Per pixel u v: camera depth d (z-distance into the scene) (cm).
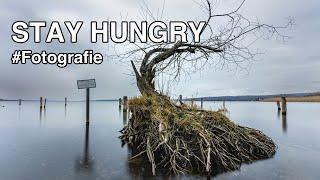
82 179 813
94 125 2125
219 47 1347
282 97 2975
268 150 1116
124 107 3116
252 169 911
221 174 859
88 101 2134
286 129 1888
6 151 1167
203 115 1094
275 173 870
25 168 919
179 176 841
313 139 1486
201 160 909
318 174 859
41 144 1326
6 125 2097
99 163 983
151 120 1099
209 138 939
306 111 3916
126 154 1123
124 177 833
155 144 997
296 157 1072
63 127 1986
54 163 981
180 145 942
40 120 2516
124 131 1416
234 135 1053
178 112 1082
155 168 913
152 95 1269
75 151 1177
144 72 1369
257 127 1988
